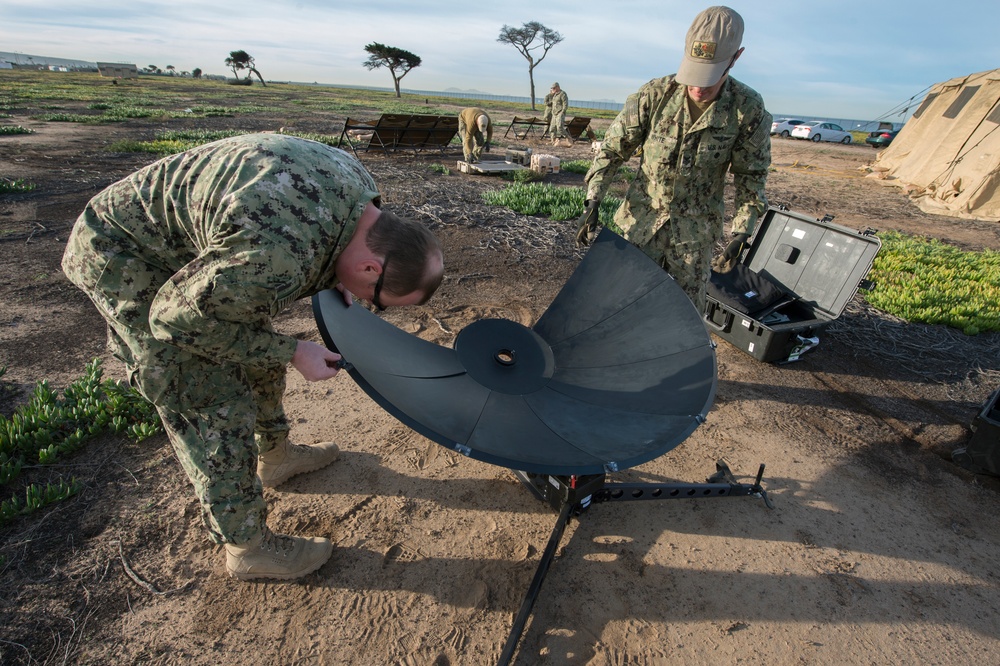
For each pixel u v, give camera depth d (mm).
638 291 2525
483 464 2830
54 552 2158
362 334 2014
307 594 2070
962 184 10664
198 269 1314
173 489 2506
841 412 3549
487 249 6035
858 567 2369
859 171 15133
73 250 1518
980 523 2682
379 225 1487
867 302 5352
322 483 2619
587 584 2195
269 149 1405
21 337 3682
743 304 4117
